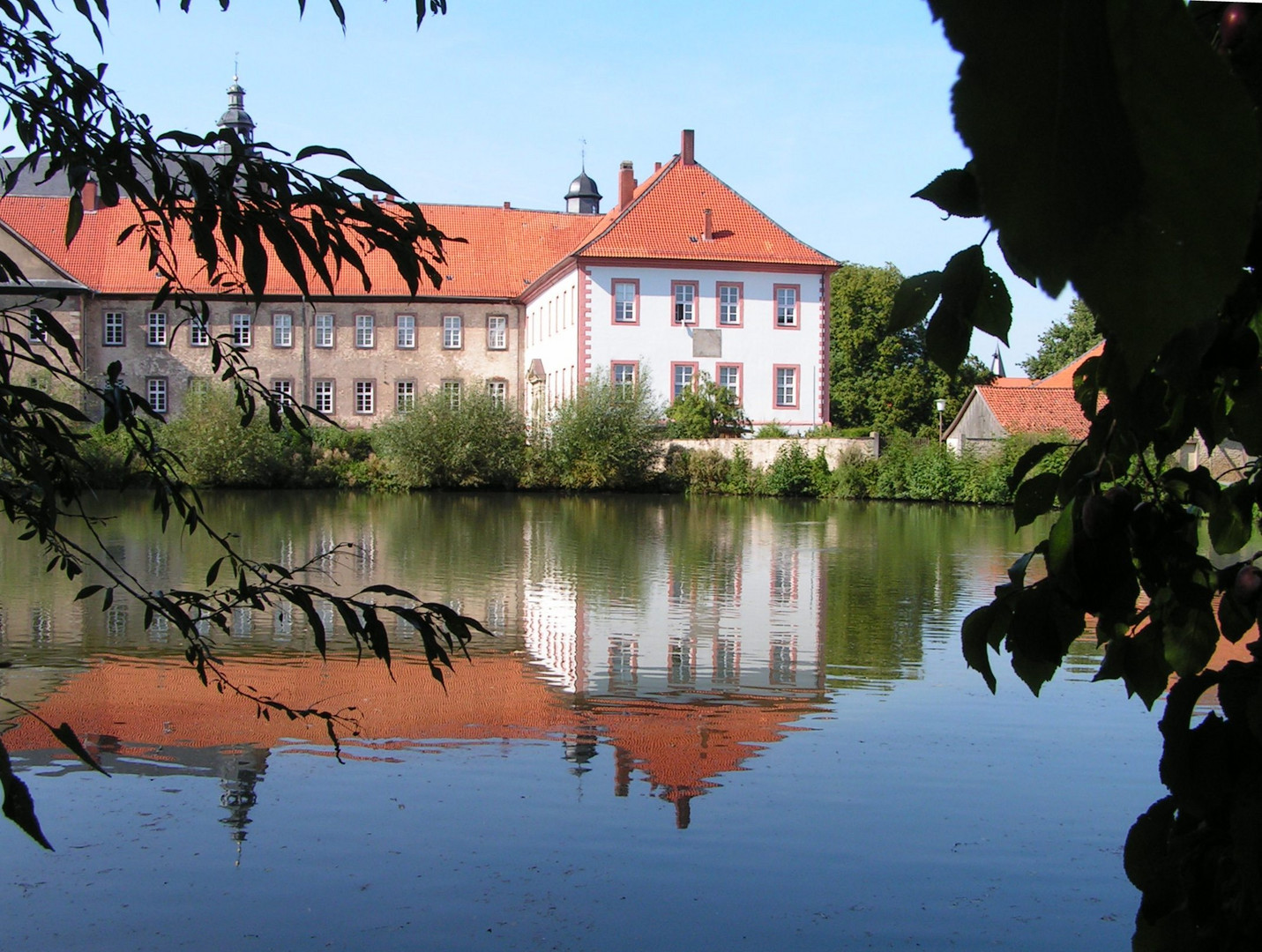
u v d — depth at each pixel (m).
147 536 24.28
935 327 1.20
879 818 7.09
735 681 11.04
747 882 6.13
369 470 46.66
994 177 0.51
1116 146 0.50
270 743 8.59
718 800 7.44
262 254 2.13
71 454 2.46
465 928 5.54
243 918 5.62
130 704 9.73
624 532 28.05
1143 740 8.85
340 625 13.55
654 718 9.58
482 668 11.54
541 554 22.52
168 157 2.21
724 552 23.16
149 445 2.91
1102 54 0.50
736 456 46.62
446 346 60.84
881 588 17.83
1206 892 1.21
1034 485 1.42
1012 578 1.35
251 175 2.13
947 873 6.25
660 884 6.07
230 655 11.88
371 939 5.39
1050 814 7.20
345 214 2.16
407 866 6.28
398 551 22.73
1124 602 1.25
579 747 8.66
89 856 6.37
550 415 48.69
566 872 6.23
